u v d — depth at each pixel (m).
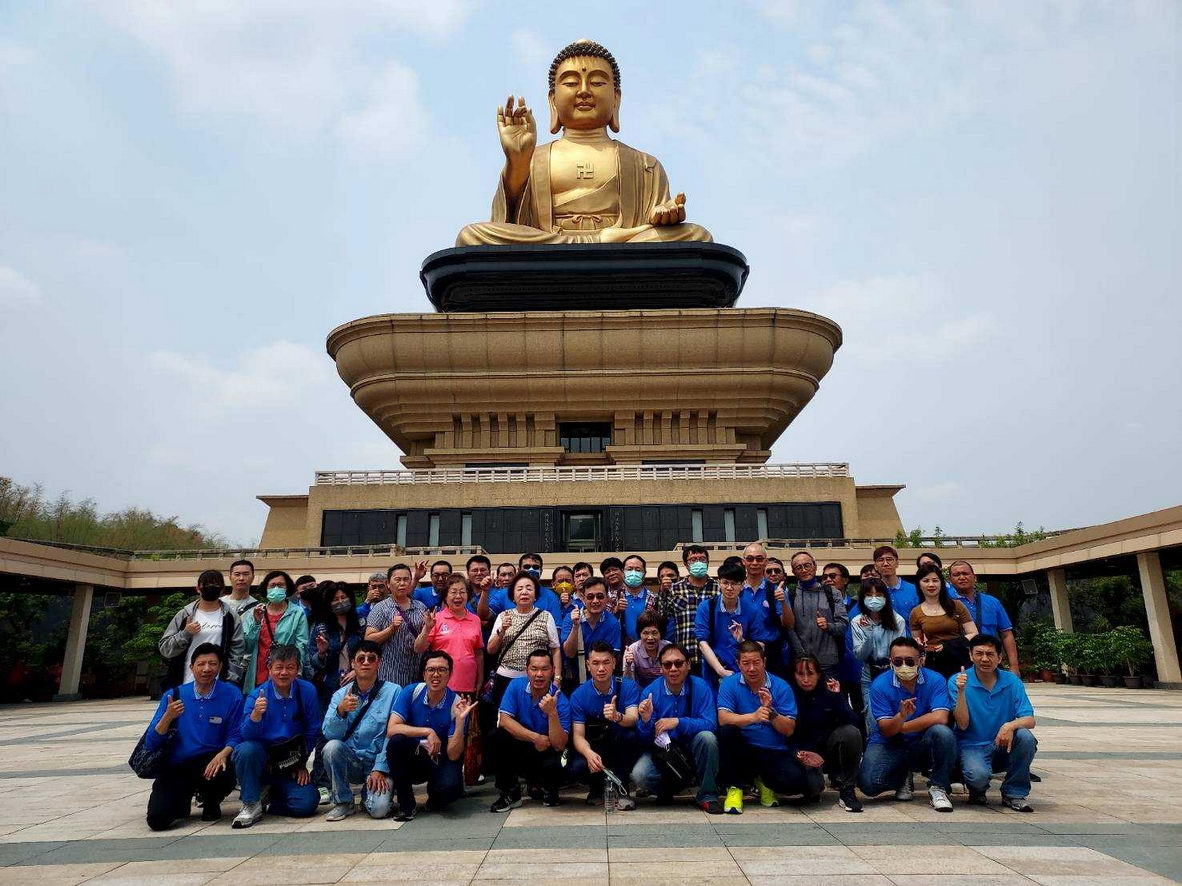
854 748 7.32
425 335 39.69
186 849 6.25
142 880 5.41
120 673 30.41
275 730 7.42
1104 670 24.91
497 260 41.53
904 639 7.52
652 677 8.23
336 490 34.00
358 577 28.81
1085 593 30.86
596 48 49.25
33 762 11.39
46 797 8.55
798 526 33.31
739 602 8.54
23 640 30.58
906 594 9.24
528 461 40.69
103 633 30.33
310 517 33.81
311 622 9.08
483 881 5.25
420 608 8.92
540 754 7.68
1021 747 7.12
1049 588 29.00
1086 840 6.09
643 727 7.62
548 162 46.84
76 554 28.02
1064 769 9.23
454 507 33.50
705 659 8.35
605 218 46.38
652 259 41.50
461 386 40.16
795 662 7.68
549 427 41.25
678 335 39.84
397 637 8.63
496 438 41.28
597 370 40.03
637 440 41.47
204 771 7.12
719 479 33.72
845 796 7.33
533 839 6.37
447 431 41.47
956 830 6.46
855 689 8.74
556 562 29.17
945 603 8.58
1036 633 28.58
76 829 7.00
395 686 7.81
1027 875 5.19
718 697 7.67
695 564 8.74
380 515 33.59
